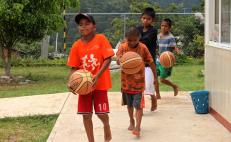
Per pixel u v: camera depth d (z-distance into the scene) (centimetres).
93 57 795
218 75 1041
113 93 1484
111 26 2941
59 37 3050
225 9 1009
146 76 1105
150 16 1088
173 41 1301
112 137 930
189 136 923
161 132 959
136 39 972
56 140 920
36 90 1709
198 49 2877
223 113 1003
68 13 3008
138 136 918
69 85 773
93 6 3422
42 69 2638
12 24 1959
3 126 1089
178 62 2756
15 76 2209
